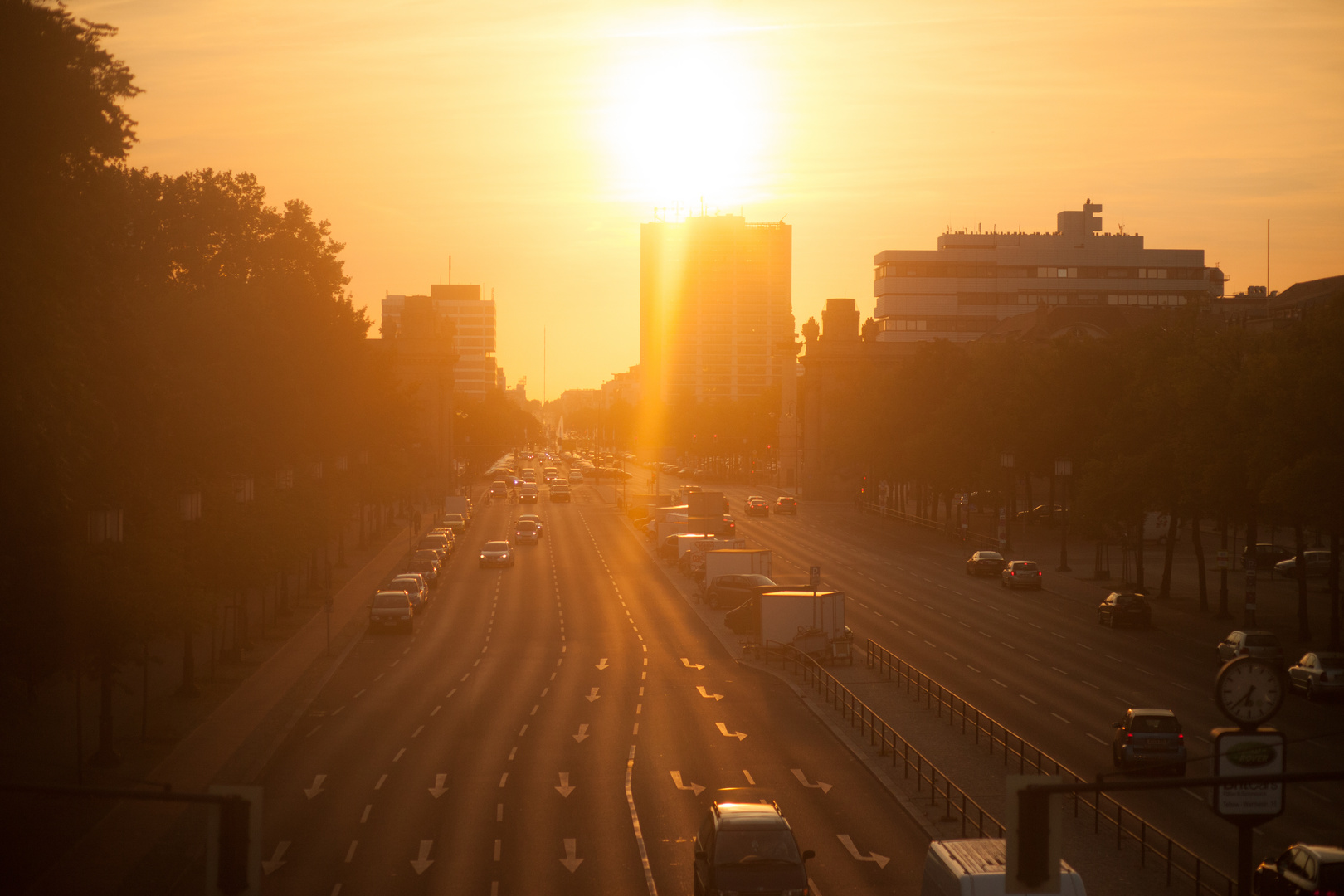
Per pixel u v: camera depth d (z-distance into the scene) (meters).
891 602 91.19
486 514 174.12
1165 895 31.02
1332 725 51.97
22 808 39.38
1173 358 87.81
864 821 38.25
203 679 63.53
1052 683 61.41
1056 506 174.12
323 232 97.81
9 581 36.16
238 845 16.94
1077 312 194.75
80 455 37.25
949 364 158.12
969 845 24.70
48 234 37.03
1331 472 61.75
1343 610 86.69
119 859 34.28
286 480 78.75
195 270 84.75
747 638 78.00
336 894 31.34
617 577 109.94
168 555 46.91
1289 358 67.44
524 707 56.84
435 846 35.50
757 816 28.67
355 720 53.81
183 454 56.59
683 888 31.86
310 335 93.50
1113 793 41.81
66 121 38.56
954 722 52.41
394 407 131.88
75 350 38.28
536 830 37.09
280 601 86.69
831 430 195.00
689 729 51.91
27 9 37.50
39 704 46.00
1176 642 74.06
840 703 56.84
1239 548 124.31
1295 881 28.09
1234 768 20.50
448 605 93.81
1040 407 114.81
